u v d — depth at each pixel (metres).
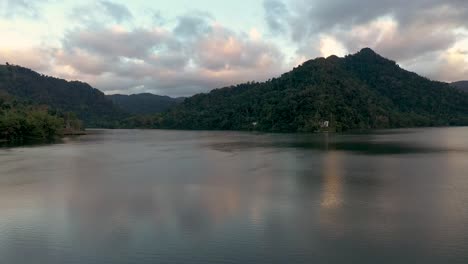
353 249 26.91
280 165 66.62
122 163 73.12
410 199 40.06
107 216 35.31
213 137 173.00
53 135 178.50
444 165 64.38
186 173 58.97
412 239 28.55
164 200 40.91
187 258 26.08
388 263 24.70
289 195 42.44
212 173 58.59
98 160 78.44
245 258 25.84
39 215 35.88
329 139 139.75
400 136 154.38
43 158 82.50
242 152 92.94
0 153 94.00
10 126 143.25
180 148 108.88
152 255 26.64
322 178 52.56
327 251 26.66
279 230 30.81
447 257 25.42
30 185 50.06
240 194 43.28
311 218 33.72
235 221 33.25
